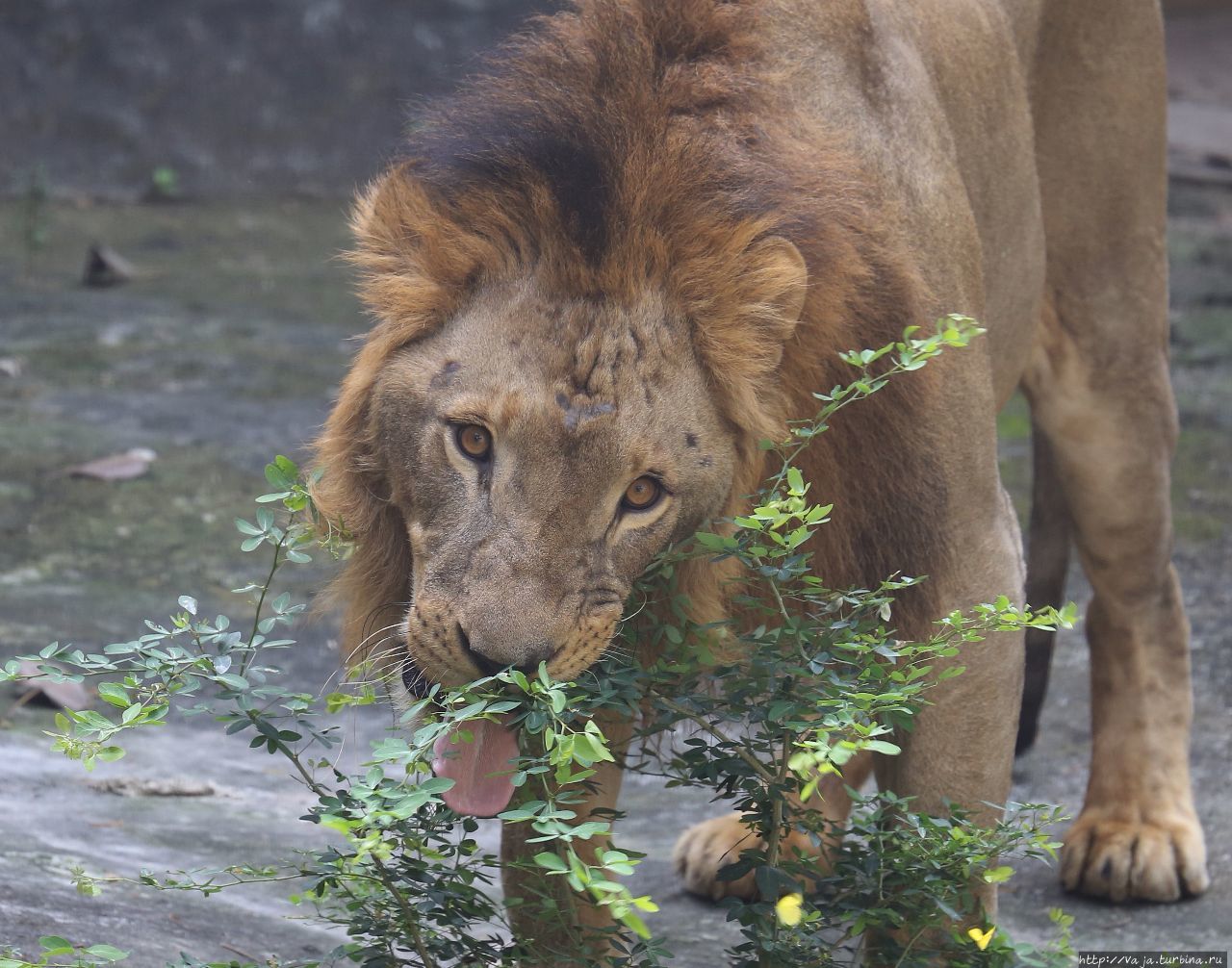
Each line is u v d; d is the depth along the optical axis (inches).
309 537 239.0
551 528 226.1
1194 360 850.8
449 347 237.6
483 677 222.8
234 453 652.7
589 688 225.8
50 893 284.7
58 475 614.5
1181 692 388.5
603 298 233.6
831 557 265.7
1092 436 381.4
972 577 283.4
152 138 1232.2
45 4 1254.3
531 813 192.2
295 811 376.2
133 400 720.3
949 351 279.7
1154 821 371.2
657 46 256.4
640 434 229.8
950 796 283.1
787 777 228.4
